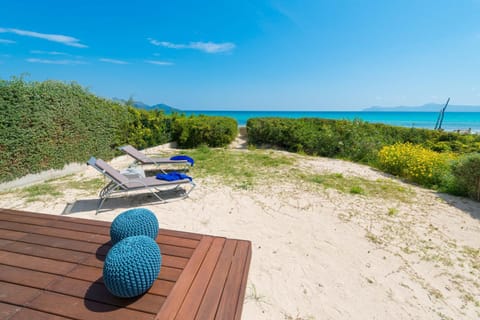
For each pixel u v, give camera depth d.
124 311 1.44
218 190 4.86
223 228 3.41
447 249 2.99
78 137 6.26
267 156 8.26
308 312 2.07
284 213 3.89
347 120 9.96
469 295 2.28
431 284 2.41
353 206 4.19
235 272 1.83
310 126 10.31
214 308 1.48
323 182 5.41
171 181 4.29
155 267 1.56
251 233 3.30
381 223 3.61
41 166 5.35
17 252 2.01
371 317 2.03
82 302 1.50
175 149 10.23
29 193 4.57
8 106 4.58
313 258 2.79
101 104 7.05
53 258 1.94
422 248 3.00
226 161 7.42
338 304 2.15
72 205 4.10
